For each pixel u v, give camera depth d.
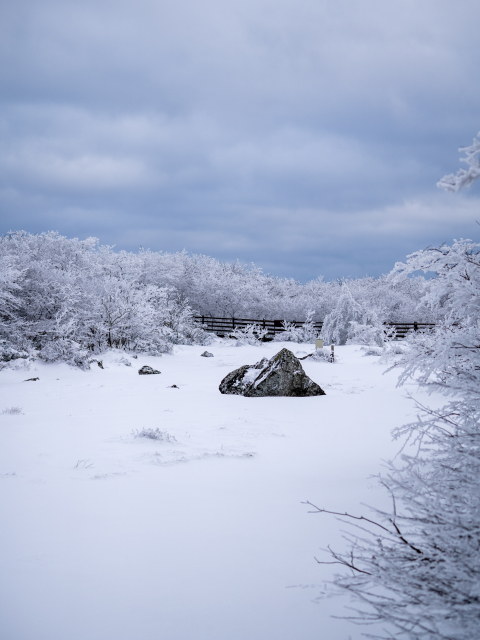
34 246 24.17
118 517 3.69
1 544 3.18
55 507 3.94
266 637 2.04
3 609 2.37
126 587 2.57
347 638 1.98
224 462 5.49
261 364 12.52
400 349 3.41
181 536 3.27
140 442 6.54
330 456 5.76
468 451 2.39
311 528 3.33
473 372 2.85
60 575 2.72
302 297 40.97
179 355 23.28
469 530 1.92
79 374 16.44
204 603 2.37
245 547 3.04
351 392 11.70
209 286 39.19
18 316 20.72
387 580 1.90
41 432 7.32
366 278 46.00
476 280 3.20
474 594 1.72
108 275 25.83
